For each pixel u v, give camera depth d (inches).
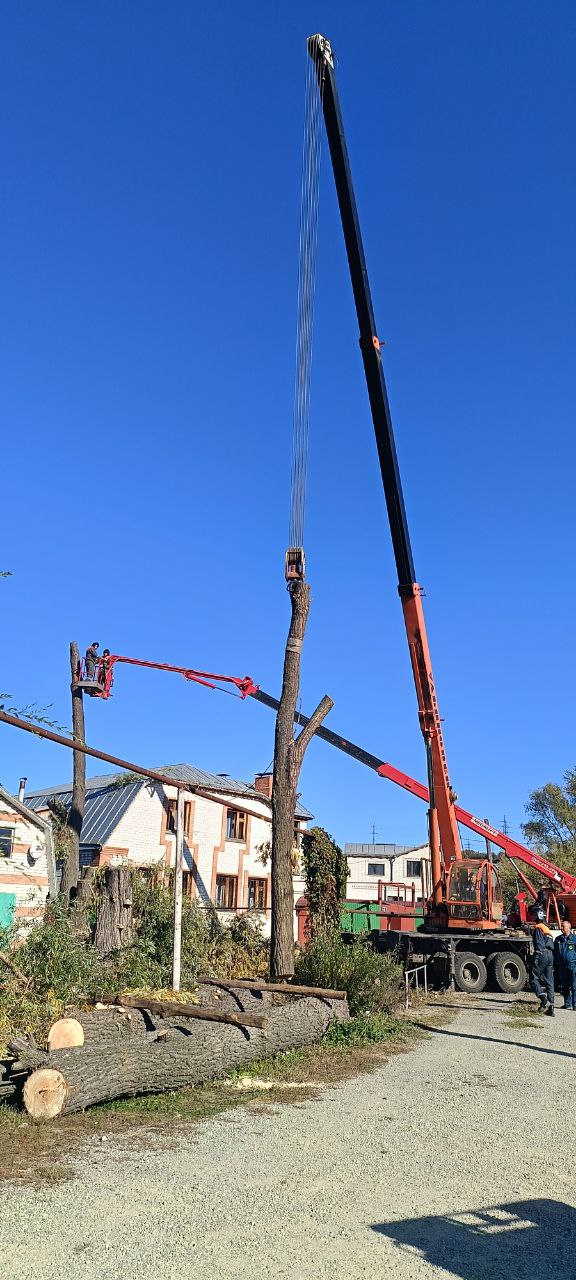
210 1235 204.2
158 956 567.2
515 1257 199.8
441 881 829.2
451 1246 204.4
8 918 775.7
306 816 1291.8
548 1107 350.3
